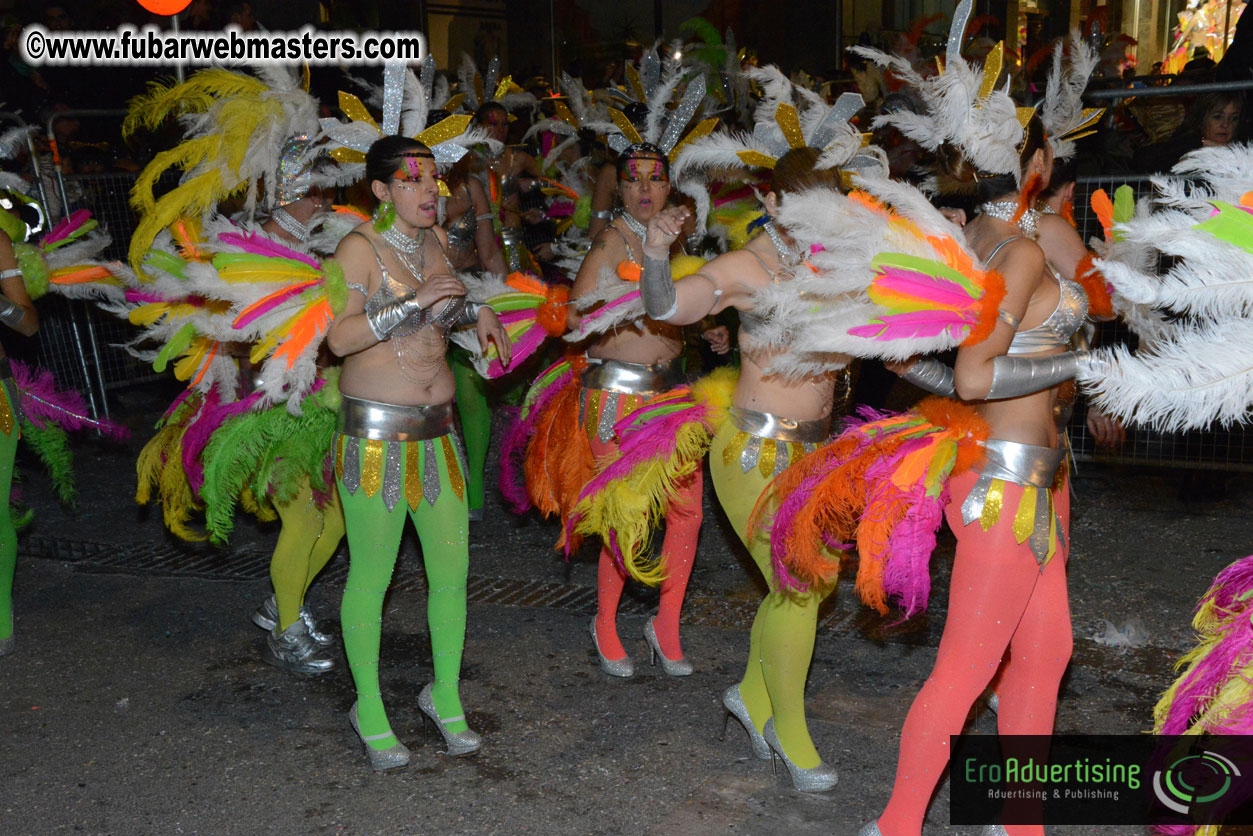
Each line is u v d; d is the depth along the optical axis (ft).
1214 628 8.36
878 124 10.35
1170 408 7.25
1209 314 7.42
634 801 10.34
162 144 25.03
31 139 22.95
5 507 13.71
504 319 12.73
